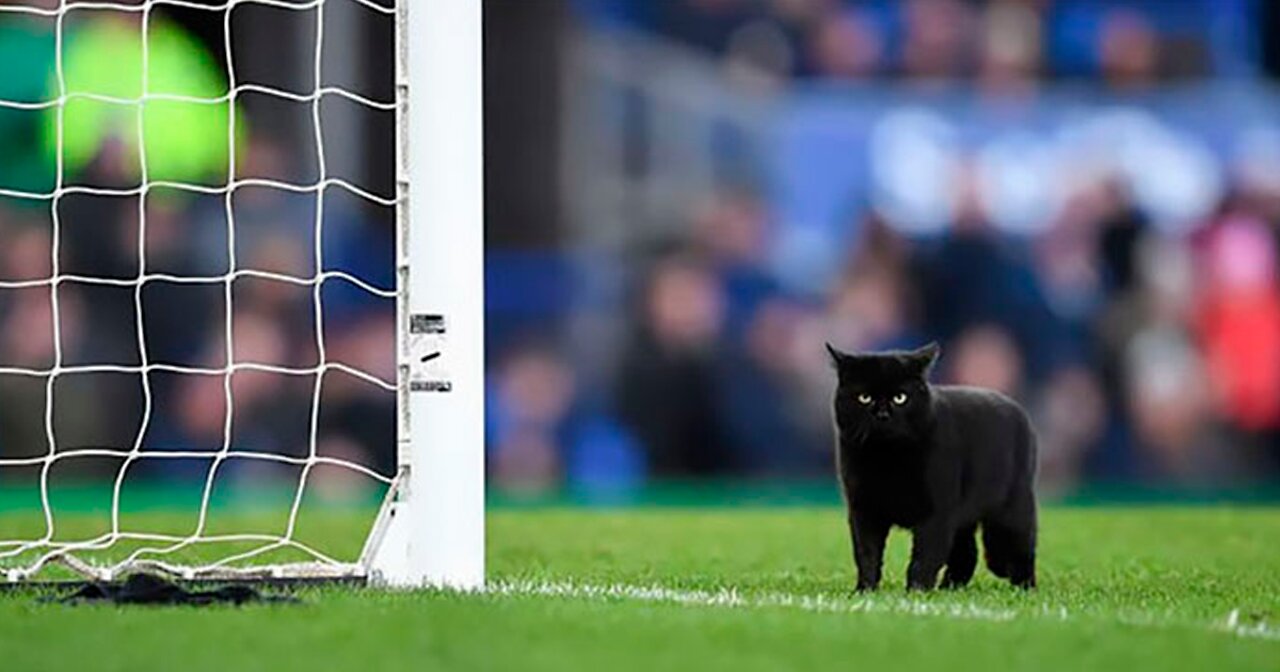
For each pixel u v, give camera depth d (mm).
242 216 31219
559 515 26953
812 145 35562
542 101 34812
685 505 30266
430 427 14625
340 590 13883
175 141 31031
